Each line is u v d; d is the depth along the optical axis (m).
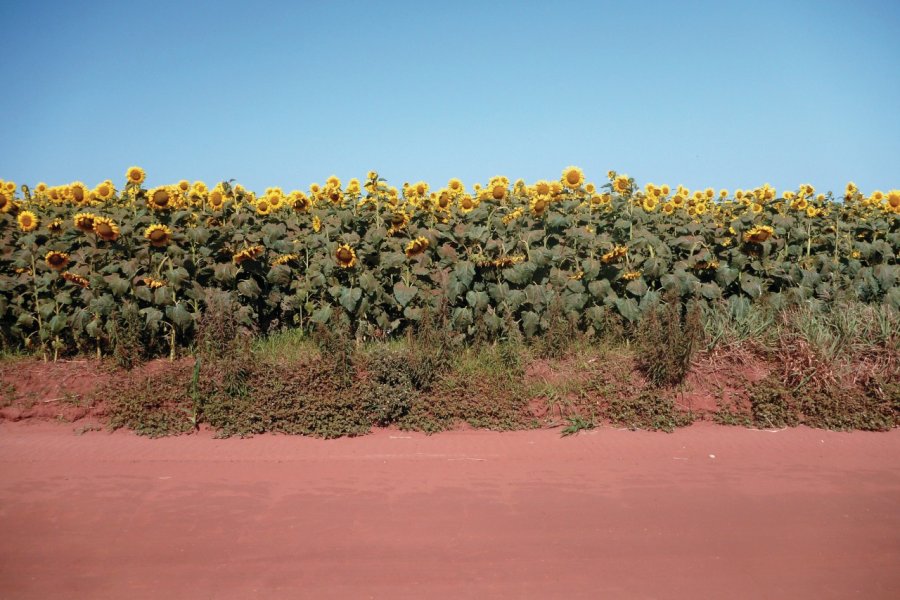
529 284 9.29
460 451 7.11
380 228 9.55
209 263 9.38
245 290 9.38
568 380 8.41
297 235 10.23
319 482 6.25
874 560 4.81
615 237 10.03
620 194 10.06
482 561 4.74
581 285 9.25
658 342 8.31
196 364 7.97
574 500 5.84
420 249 9.39
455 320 9.20
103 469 6.55
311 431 7.58
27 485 6.13
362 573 4.57
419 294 9.27
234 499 5.83
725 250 10.09
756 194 12.07
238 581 4.47
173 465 6.67
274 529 5.25
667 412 7.93
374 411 7.84
